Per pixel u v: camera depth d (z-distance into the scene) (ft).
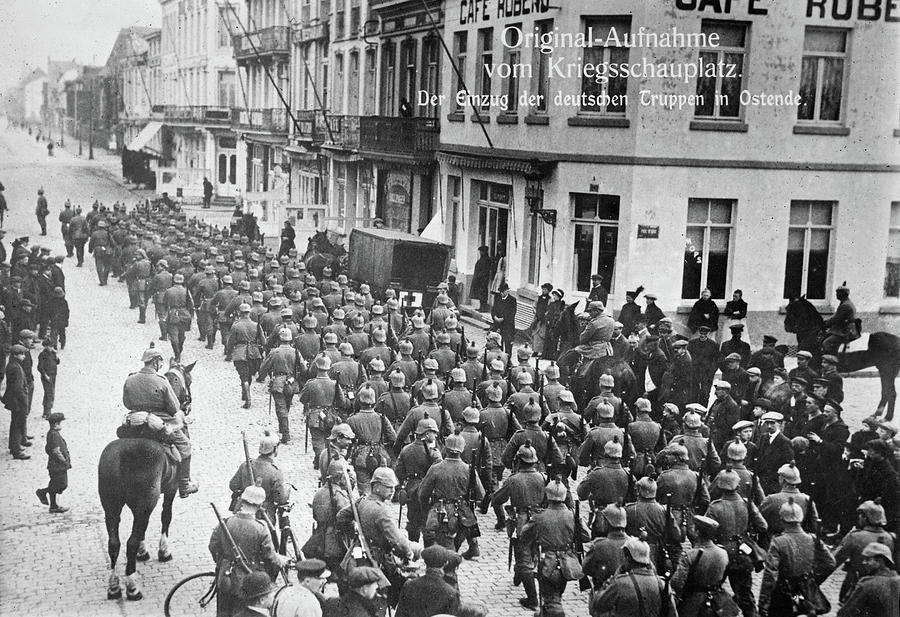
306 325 55.26
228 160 134.92
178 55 133.28
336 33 119.24
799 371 43.55
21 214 113.50
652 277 69.87
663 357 50.14
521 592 33.22
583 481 34.09
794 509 28.50
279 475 32.32
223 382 61.57
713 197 69.77
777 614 28.55
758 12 68.13
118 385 57.31
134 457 31.58
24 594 31.53
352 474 31.30
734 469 33.04
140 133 134.31
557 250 72.28
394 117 100.01
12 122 135.95
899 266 72.18
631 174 69.15
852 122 69.92
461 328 58.70
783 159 69.67
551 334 60.90
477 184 86.38
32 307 61.82
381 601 28.30
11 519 38.73
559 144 71.82
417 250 78.48
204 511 40.40
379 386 45.03
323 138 118.21
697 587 27.81
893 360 54.49
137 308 80.38
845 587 29.22
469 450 38.29
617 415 41.37
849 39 69.72
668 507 30.76
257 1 132.98
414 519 36.09
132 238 87.51
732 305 59.36
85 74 138.21
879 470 34.60
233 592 27.43
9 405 45.60
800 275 71.31
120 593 31.81
